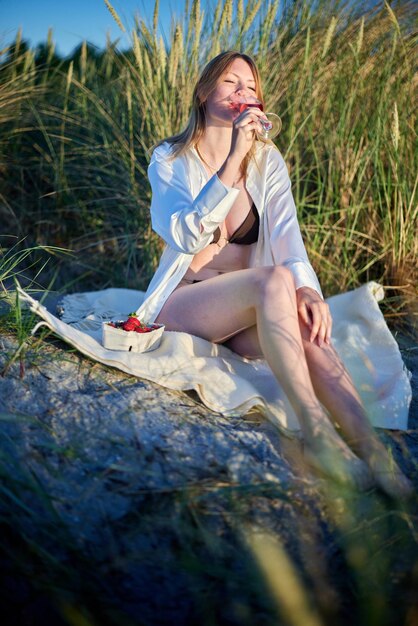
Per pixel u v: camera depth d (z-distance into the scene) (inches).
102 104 171.0
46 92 182.2
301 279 89.4
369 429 76.3
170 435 75.8
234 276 87.8
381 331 100.0
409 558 64.3
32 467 68.3
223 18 139.5
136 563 60.5
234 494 68.1
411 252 136.2
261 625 56.2
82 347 84.4
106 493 66.7
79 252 162.9
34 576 56.9
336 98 149.4
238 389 83.6
